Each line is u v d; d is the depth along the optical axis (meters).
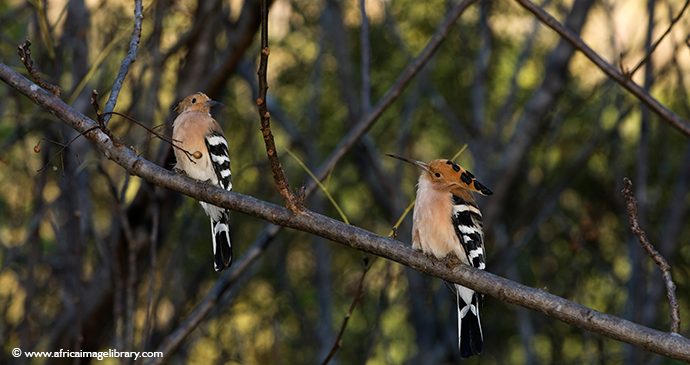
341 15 15.20
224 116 15.81
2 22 13.69
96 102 7.20
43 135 13.02
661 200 15.88
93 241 14.66
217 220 9.16
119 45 12.67
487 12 15.55
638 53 14.98
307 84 16.23
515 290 6.78
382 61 16.14
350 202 16.59
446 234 8.67
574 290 15.74
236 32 12.87
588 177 15.96
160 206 13.40
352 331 15.92
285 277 15.57
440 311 15.88
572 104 16.20
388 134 16.64
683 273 15.62
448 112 15.70
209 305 10.78
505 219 16.39
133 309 10.45
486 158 15.30
